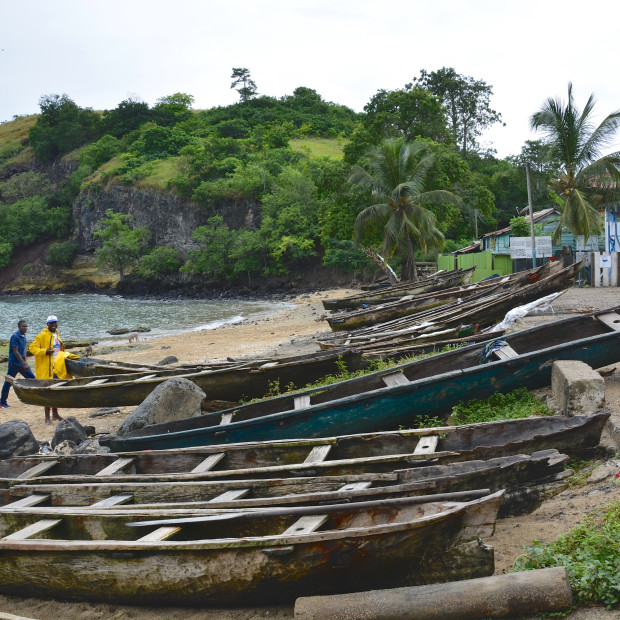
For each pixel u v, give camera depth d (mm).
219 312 44094
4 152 118500
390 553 4160
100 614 4883
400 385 7344
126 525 5020
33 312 49312
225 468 6445
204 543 4371
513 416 7082
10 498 6164
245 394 11031
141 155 90188
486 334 10555
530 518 5223
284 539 4195
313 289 58312
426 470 5141
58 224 88375
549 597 3707
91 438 10289
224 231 65938
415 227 30953
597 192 28547
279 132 88562
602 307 16547
